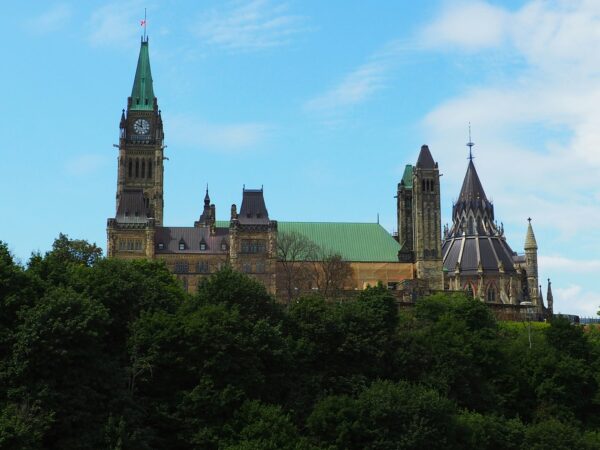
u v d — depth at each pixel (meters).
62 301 124.44
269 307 158.88
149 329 136.88
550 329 186.75
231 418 131.00
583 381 171.00
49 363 119.94
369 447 133.88
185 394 131.50
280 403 141.50
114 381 125.94
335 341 152.88
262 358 142.00
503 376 169.25
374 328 156.88
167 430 130.75
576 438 151.25
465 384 158.75
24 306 125.50
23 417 111.50
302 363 148.75
